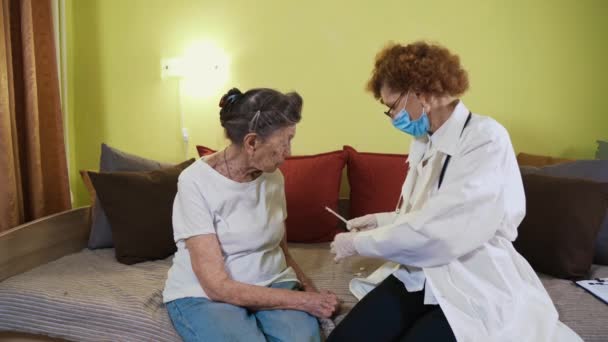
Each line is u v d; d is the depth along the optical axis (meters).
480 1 1.96
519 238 1.52
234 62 2.14
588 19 1.92
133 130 2.28
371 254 1.11
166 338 1.18
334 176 1.92
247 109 1.13
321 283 1.46
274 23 2.09
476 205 1.00
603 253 1.53
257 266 1.26
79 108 2.30
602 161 1.63
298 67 2.12
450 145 1.10
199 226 1.18
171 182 1.75
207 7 2.12
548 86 2.00
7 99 1.66
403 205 1.27
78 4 2.21
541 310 1.05
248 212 1.26
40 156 1.90
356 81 2.09
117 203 1.65
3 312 1.38
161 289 1.38
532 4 1.94
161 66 2.17
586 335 1.15
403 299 1.18
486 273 1.05
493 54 2.00
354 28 2.05
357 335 1.13
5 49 1.67
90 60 2.25
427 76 1.10
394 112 1.18
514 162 1.08
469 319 1.00
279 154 1.16
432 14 2.00
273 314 1.17
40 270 1.55
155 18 2.17
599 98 1.98
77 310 1.29
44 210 1.92
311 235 1.88
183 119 2.22
